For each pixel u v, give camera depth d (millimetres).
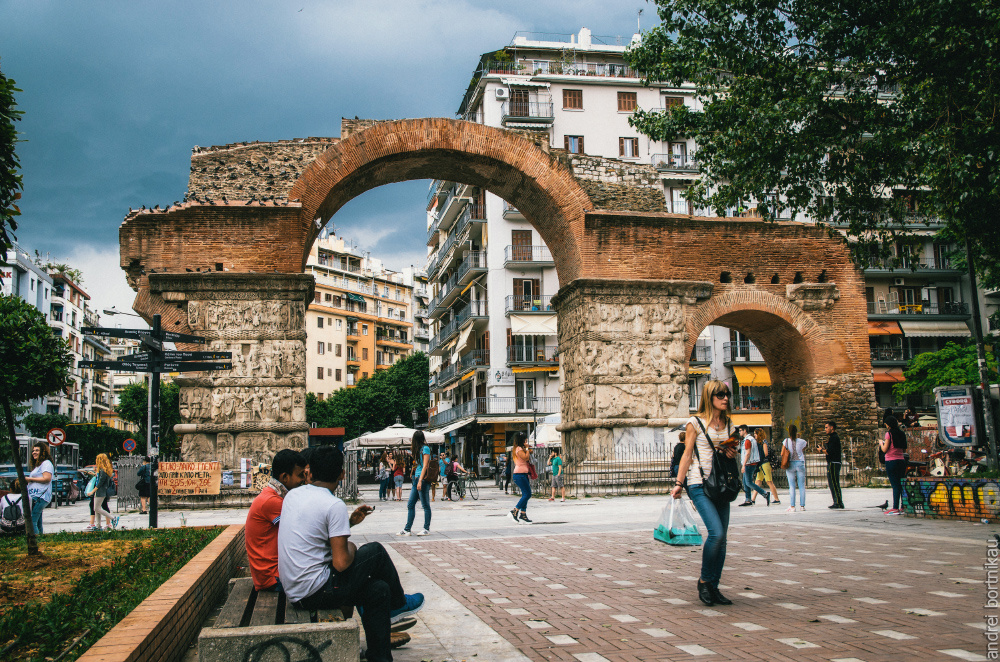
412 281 127625
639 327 31172
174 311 28125
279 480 7812
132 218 28266
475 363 58844
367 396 90812
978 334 21047
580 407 30812
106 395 114625
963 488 16438
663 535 10820
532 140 31609
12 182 9734
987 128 15172
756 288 32844
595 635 7445
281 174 29641
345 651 5266
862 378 33375
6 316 11586
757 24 18906
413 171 32531
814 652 6547
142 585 8148
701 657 6535
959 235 17891
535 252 58406
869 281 59562
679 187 60469
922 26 16109
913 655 6371
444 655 6957
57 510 35656
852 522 17000
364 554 6840
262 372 27953
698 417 9062
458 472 34562
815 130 18609
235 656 5141
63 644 6043
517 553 13617
